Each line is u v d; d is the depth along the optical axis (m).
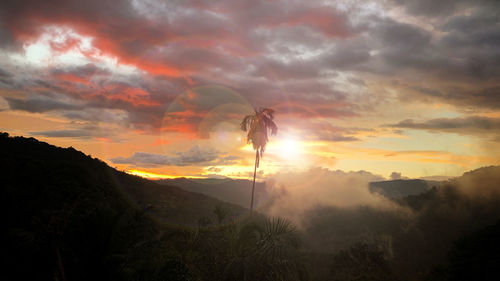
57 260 15.55
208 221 24.72
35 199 27.56
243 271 18.69
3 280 15.27
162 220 34.88
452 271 48.94
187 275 16.59
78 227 16.73
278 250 19.42
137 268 16.09
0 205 23.91
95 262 16.47
